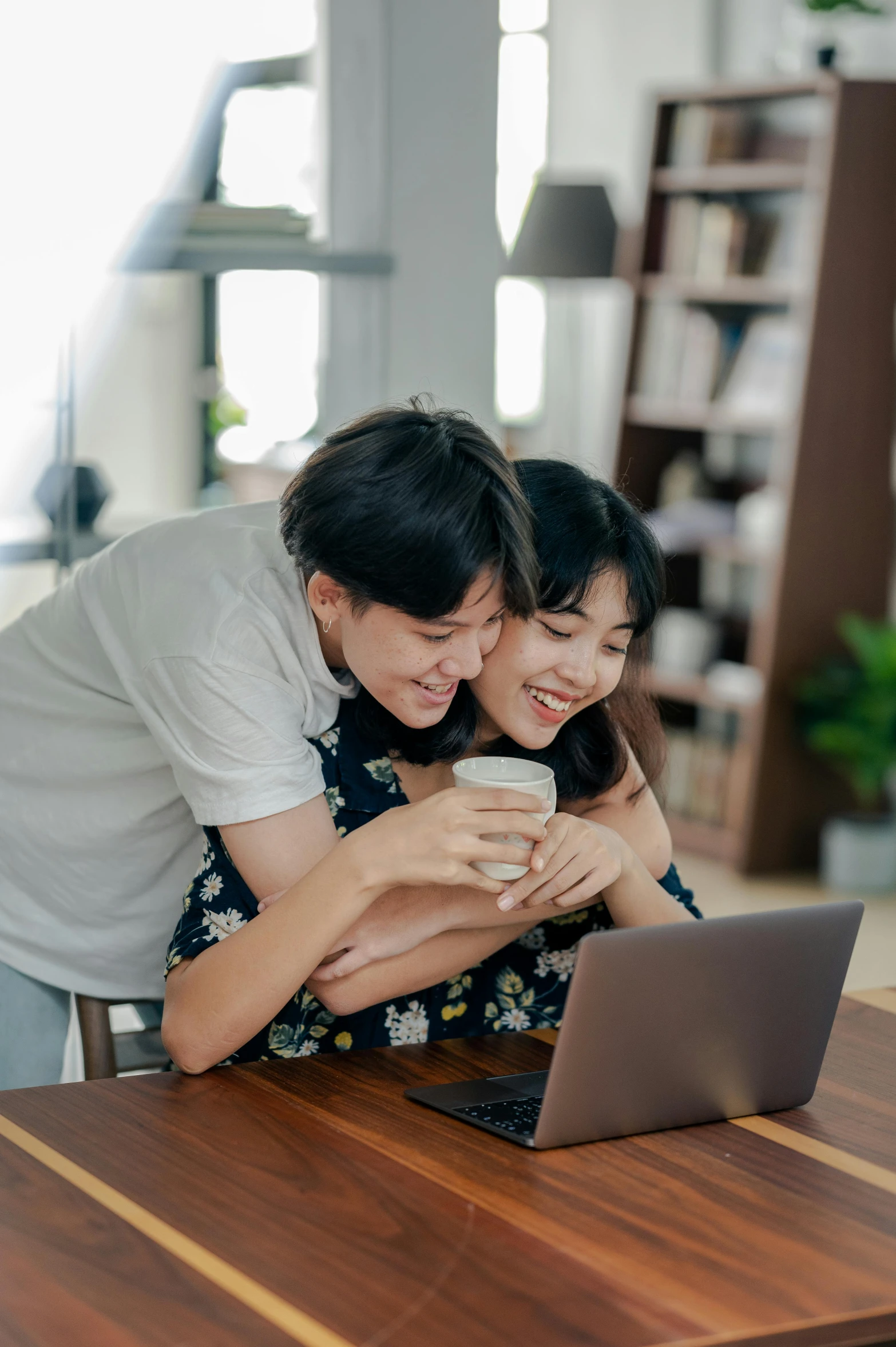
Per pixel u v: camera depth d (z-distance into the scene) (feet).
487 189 13.11
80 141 11.08
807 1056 4.33
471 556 4.13
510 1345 2.99
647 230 16.25
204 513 5.49
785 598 14.26
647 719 5.49
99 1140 3.92
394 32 12.46
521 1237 3.46
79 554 10.67
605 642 4.79
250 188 12.08
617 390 16.61
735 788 15.06
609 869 4.81
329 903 4.33
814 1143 4.11
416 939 4.86
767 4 17.43
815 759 14.76
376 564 4.13
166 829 5.64
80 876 5.74
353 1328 3.04
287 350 15.74
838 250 13.82
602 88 19.52
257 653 4.75
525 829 4.34
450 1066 4.59
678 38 18.54
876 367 14.17
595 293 19.89
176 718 4.79
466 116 12.91
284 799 4.65
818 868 14.98
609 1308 3.16
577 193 15.21
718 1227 3.56
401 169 12.66
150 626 4.93
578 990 3.84
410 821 4.36
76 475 10.65
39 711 5.76
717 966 4.06
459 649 4.34
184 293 15.83
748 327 15.58
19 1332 3.00
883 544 14.53
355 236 12.65
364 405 12.87
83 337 11.72
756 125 15.60
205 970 4.44
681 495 16.47
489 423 13.41
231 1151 3.88
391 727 5.13
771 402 15.11
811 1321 3.14
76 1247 3.35
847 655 14.53
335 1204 3.59
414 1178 3.76
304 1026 5.20
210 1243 3.38
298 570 4.88
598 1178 3.81
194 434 16.20
